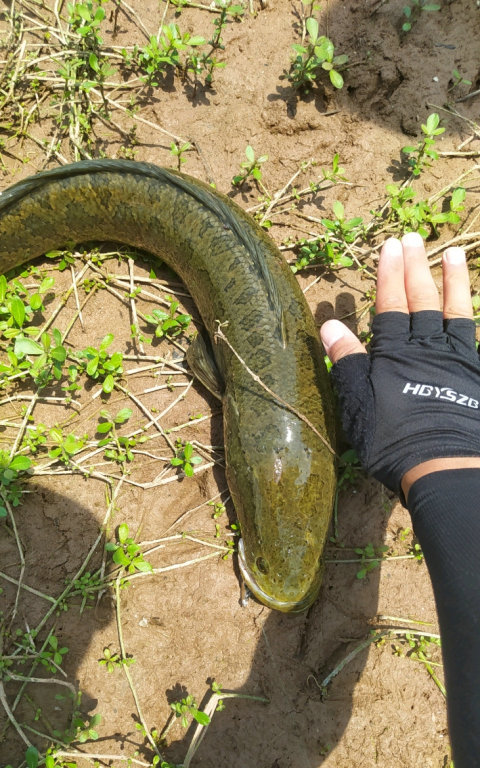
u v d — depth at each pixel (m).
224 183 0.62
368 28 0.63
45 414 0.56
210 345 0.56
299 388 0.49
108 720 0.51
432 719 0.51
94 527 0.54
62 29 0.63
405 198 0.58
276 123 0.63
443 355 0.45
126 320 0.59
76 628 0.52
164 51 0.61
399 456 0.41
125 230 0.58
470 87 0.63
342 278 0.59
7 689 0.51
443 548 0.34
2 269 0.58
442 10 0.63
